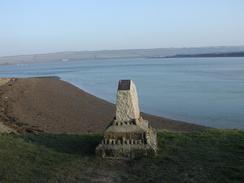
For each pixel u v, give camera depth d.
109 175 11.10
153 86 63.34
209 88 57.12
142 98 47.94
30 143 14.59
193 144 14.33
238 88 55.72
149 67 132.25
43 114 33.34
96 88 62.19
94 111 35.84
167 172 11.21
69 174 11.14
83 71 119.50
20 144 14.31
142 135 12.62
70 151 13.55
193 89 56.69
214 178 10.71
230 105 39.97
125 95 12.83
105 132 12.76
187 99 45.78
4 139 15.03
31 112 34.06
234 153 13.11
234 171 11.19
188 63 156.75
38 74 110.94
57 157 12.75
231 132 16.70
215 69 104.88
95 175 11.10
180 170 11.36
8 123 27.17
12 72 137.12
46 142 14.89
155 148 12.84
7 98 41.53
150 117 32.91
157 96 49.62
